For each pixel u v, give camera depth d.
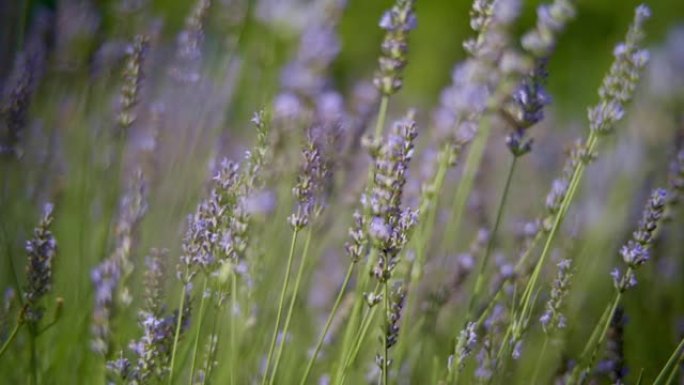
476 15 1.16
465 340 1.09
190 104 1.37
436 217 1.29
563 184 1.14
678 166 1.20
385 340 1.07
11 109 1.21
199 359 1.16
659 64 1.62
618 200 1.40
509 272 1.18
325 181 1.07
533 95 1.12
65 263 1.26
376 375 1.14
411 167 1.38
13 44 1.34
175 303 1.18
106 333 1.12
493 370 1.11
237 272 1.09
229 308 1.16
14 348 1.17
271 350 1.06
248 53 1.49
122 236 1.13
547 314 1.12
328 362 1.18
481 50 1.15
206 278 1.07
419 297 1.25
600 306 1.33
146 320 1.09
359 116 1.25
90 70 1.35
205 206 1.07
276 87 1.44
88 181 1.31
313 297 1.30
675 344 1.30
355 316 1.11
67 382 1.18
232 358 1.10
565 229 1.27
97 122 1.38
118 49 1.36
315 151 1.06
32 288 1.10
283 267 1.22
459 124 1.15
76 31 1.35
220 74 1.39
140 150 1.29
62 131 1.39
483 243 1.24
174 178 1.32
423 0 3.04
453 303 1.26
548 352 1.20
